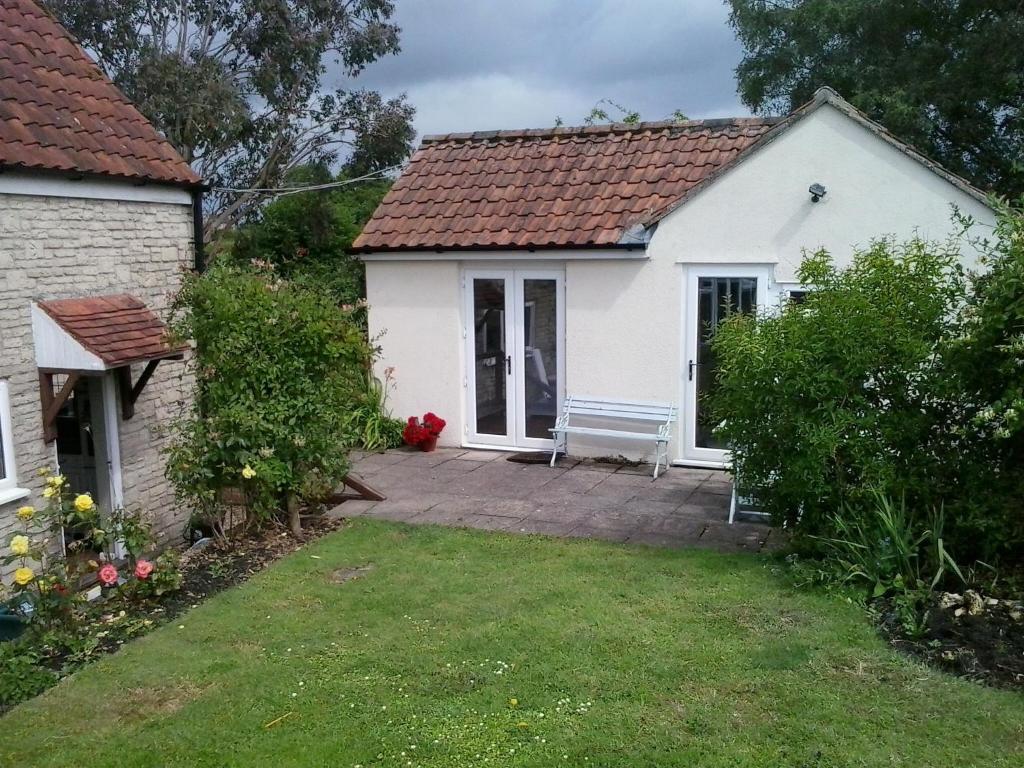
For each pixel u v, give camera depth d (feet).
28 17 31.65
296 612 22.03
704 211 35.53
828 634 19.42
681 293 36.47
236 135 72.49
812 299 24.08
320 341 28.76
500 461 39.01
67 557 23.89
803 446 22.93
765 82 69.62
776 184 34.27
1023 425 20.03
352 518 30.37
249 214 77.10
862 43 64.85
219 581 24.86
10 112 26.66
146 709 17.42
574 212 38.73
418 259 40.83
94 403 29.58
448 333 41.27
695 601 21.65
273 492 28.53
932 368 22.74
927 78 60.08
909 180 32.37
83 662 19.80
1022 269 20.20
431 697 17.28
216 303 27.35
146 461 31.32
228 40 73.36
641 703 16.76
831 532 23.50
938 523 21.63
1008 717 15.80
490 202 41.14
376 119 77.77
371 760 15.21
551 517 30.01
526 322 39.88
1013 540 21.16
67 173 26.58
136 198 29.91
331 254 69.36
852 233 33.42
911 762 14.64
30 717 17.22
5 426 25.31
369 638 20.20
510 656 18.85
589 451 39.06
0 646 19.60
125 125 31.17
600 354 38.09
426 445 41.09
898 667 17.85
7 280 25.29
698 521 29.22
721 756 14.92
